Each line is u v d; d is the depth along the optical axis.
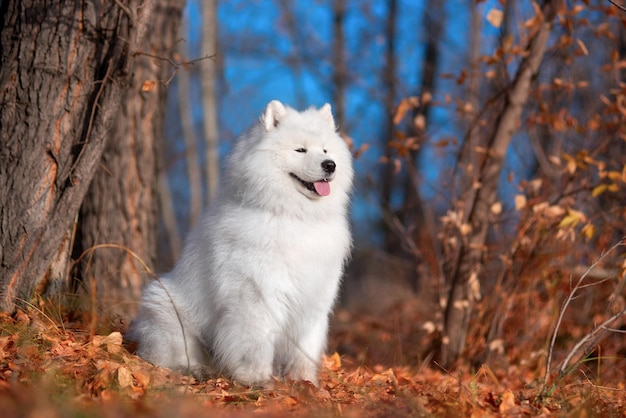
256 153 5.03
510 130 6.96
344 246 5.25
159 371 4.79
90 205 7.11
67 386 4.13
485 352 7.02
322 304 5.13
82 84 5.70
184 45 15.52
